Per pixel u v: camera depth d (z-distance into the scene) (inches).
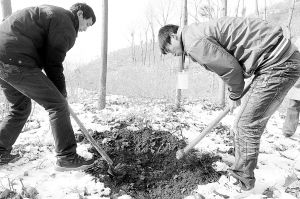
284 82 99.6
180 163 129.1
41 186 109.3
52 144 141.7
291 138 172.2
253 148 105.3
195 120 195.8
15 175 114.1
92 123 171.3
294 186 113.7
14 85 106.8
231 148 142.5
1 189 104.7
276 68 99.0
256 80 102.3
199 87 410.3
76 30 114.2
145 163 131.9
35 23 103.0
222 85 253.4
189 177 121.3
